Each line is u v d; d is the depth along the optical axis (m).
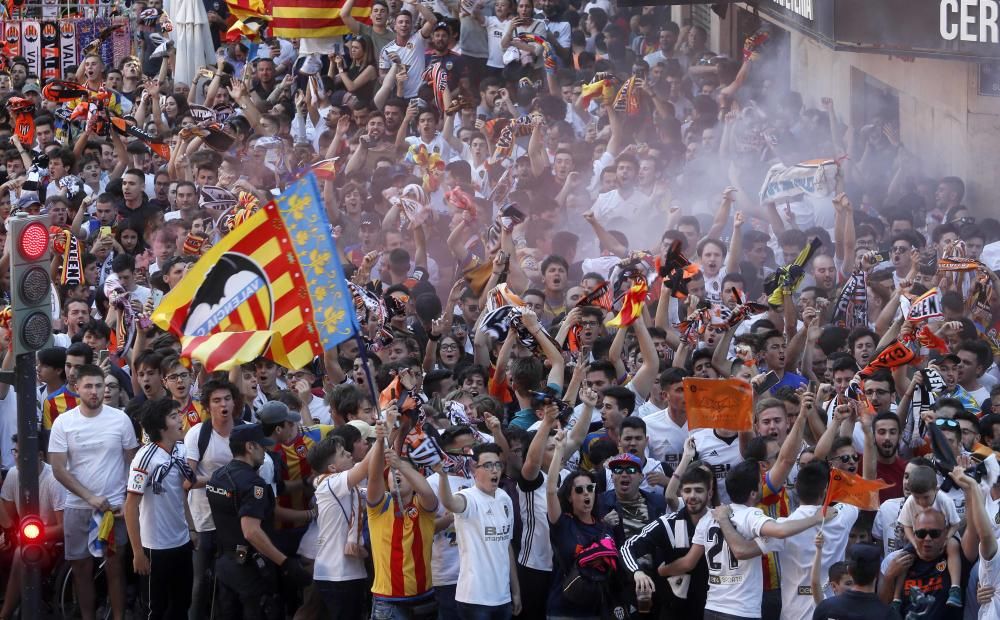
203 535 40.75
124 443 42.78
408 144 70.00
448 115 68.94
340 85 80.12
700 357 43.91
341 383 43.50
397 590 37.69
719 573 35.66
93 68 86.81
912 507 36.34
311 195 34.19
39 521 38.56
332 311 34.25
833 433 38.78
